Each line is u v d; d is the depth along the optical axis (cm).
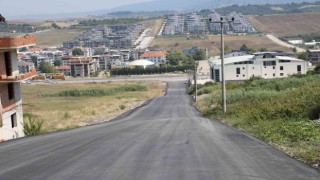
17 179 1419
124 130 3161
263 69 14312
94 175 1446
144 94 12950
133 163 1645
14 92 4703
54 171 1531
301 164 1572
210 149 1970
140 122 4203
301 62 14262
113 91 14512
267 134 2386
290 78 8606
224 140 2295
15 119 4738
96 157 1814
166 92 14000
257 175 1406
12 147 2264
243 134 2589
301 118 2948
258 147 2002
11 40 4391
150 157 1777
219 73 14538
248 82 9238
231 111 4497
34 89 16850
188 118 4700
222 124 3550
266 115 3328
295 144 2022
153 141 2328
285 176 1388
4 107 4394
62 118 5959
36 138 2750
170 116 5569
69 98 12800
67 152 1989
